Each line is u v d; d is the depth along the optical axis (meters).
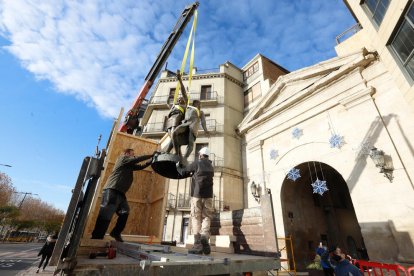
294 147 12.71
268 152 14.49
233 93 20.48
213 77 20.98
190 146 3.34
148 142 5.85
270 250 2.81
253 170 15.16
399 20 7.40
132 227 5.09
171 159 3.02
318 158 11.28
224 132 17.38
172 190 15.62
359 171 9.42
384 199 8.37
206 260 2.04
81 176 1.94
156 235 4.51
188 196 15.06
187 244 4.54
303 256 11.59
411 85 7.44
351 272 4.24
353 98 10.44
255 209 3.41
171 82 21.11
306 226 12.77
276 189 12.98
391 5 7.55
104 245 3.17
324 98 11.88
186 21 7.07
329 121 11.34
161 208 4.69
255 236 3.25
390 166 8.50
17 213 35.06
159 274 1.80
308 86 12.75
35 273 9.73
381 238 8.09
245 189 15.45
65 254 1.90
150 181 5.71
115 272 1.66
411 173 7.98
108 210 3.33
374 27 8.84
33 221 46.97
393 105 9.18
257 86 20.00
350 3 10.26
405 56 7.65
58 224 56.59
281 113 14.22
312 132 12.02
